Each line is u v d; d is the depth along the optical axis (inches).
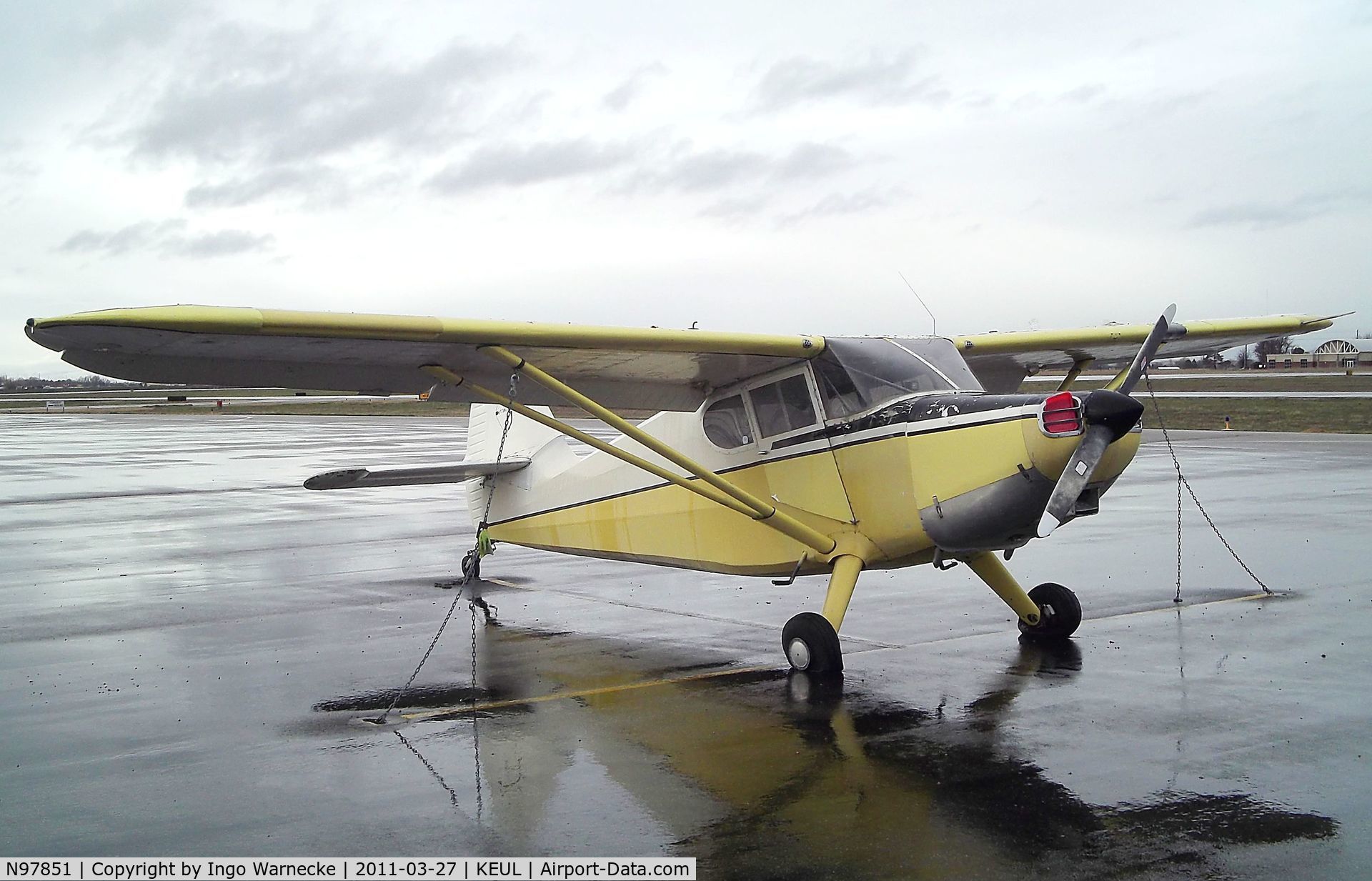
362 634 359.3
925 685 282.2
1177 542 494.6
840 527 313.9
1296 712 249.3
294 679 301.9
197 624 374.3
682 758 228.8
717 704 270.1
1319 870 168.7
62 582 458.3
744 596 416.2
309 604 409.4
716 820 194.1
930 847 180.2
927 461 291.0
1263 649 308.5
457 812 200.2
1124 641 323.3
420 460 960.9
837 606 299.4
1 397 4362.7
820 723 251.4
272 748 240.2
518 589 438.0
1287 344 3587.6
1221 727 239.9
